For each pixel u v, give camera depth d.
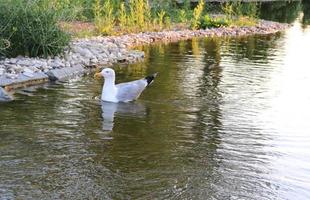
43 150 7.55
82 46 15.24
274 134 8.68
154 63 14.32
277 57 16.33
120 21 20.39
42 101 10.02
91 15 21.23
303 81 12.84
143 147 7.83
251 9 26.88
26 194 6.24
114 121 8.98
